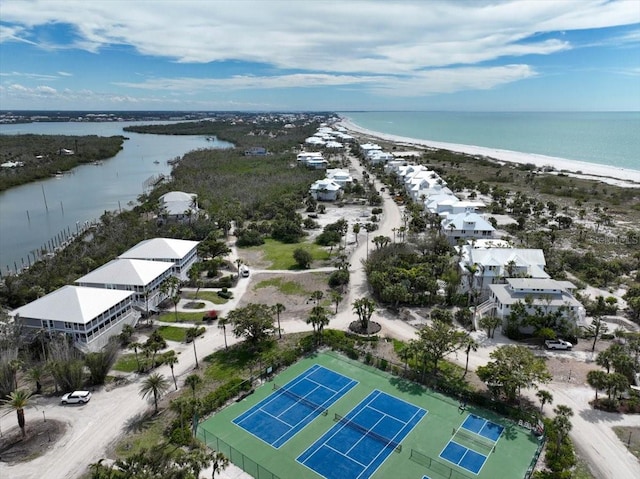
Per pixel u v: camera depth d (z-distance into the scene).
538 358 75.31
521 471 54.53
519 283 90.94
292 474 54.19
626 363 68.19
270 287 110.25
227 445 58.91
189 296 104.81
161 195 189.12
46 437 60.22
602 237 146.50
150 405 67.00
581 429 61.22
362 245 139.62
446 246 125.75
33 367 72.75
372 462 56.09
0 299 98.25
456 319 93.88
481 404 67.00
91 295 83.81
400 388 71.75
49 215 189.75
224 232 152.50
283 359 78.12
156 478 47.41
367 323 89.50
